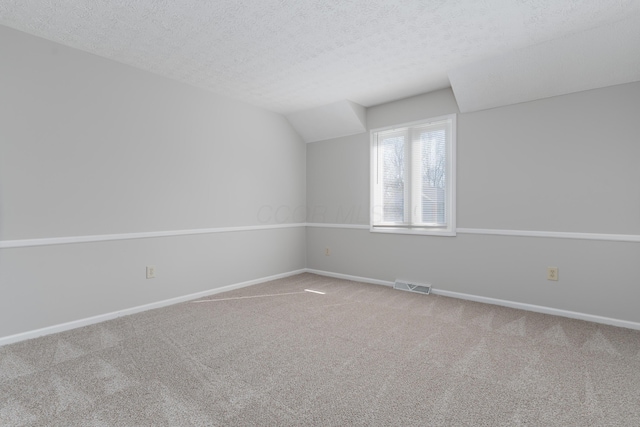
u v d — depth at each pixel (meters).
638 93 2.57
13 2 2.05
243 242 4.05
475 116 3.38
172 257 3.34
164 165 3.28
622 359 2.09
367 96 3.84
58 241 2.59
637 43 2.35
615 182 2.67
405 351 2.22
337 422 1.49
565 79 2.77
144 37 2.51
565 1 2.04
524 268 3.11
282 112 4.46
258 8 2.13
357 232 4.35
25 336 2.43
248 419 1.51
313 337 2.46
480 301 3.37
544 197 3.00
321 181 4.73
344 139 4.47
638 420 1.50
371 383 1.82
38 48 2.49
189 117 3.48
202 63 2.96
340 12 2.18
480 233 3.36
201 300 3.46
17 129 2.40
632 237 2.60
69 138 2.65
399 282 3.93
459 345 2.31
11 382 1.82
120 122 2.95
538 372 1.93
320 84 3.47
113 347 2.29
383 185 4.18
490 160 3.29
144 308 3.12
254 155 4.17
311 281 4.33
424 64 2.98
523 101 3.08
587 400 1.65
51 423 1.48
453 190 3.53
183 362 2.06
